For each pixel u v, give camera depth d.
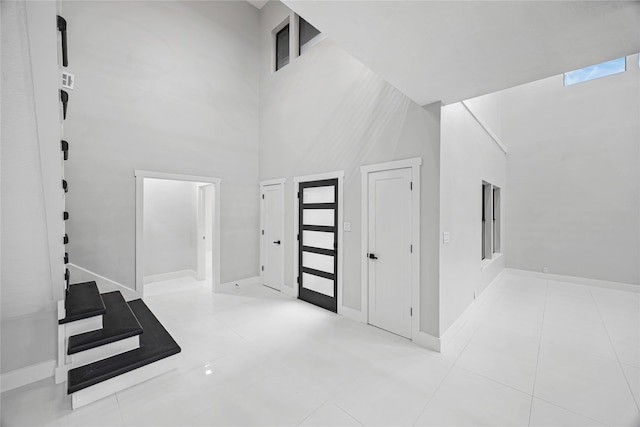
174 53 4.09
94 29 3.38
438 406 1.88
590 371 2.29
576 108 4.98
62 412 1.83
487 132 4.29
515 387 2.08
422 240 2.77
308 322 3.32
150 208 5.15
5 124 1.46
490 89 2.37
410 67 2.02
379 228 3.15
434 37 1.67
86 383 1.86
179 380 2.17
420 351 2.63
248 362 2.43
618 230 4.61
